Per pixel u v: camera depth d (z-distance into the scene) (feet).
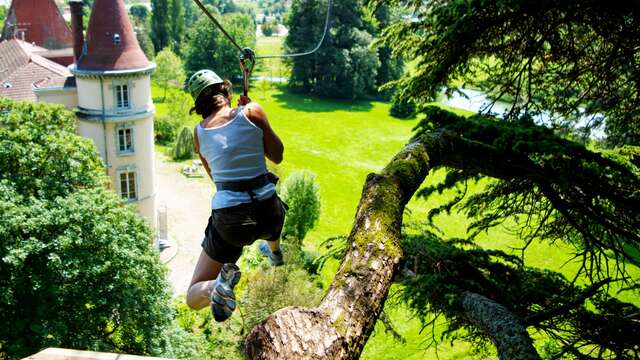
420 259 24.72
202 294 10.93
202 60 260.01
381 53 238.27
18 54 108.17
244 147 11.28
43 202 50.88
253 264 75.20
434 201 124.47
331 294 11.60
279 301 59.47
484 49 25.04
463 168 19.99
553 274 25.90
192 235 99.81
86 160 57.21
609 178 18.47
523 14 22.52
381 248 13.08
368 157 169.27
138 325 52.21
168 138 168.04
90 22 81.10
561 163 18.44
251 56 13.56
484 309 21.04
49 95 86.28
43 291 46.85
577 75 25.94
